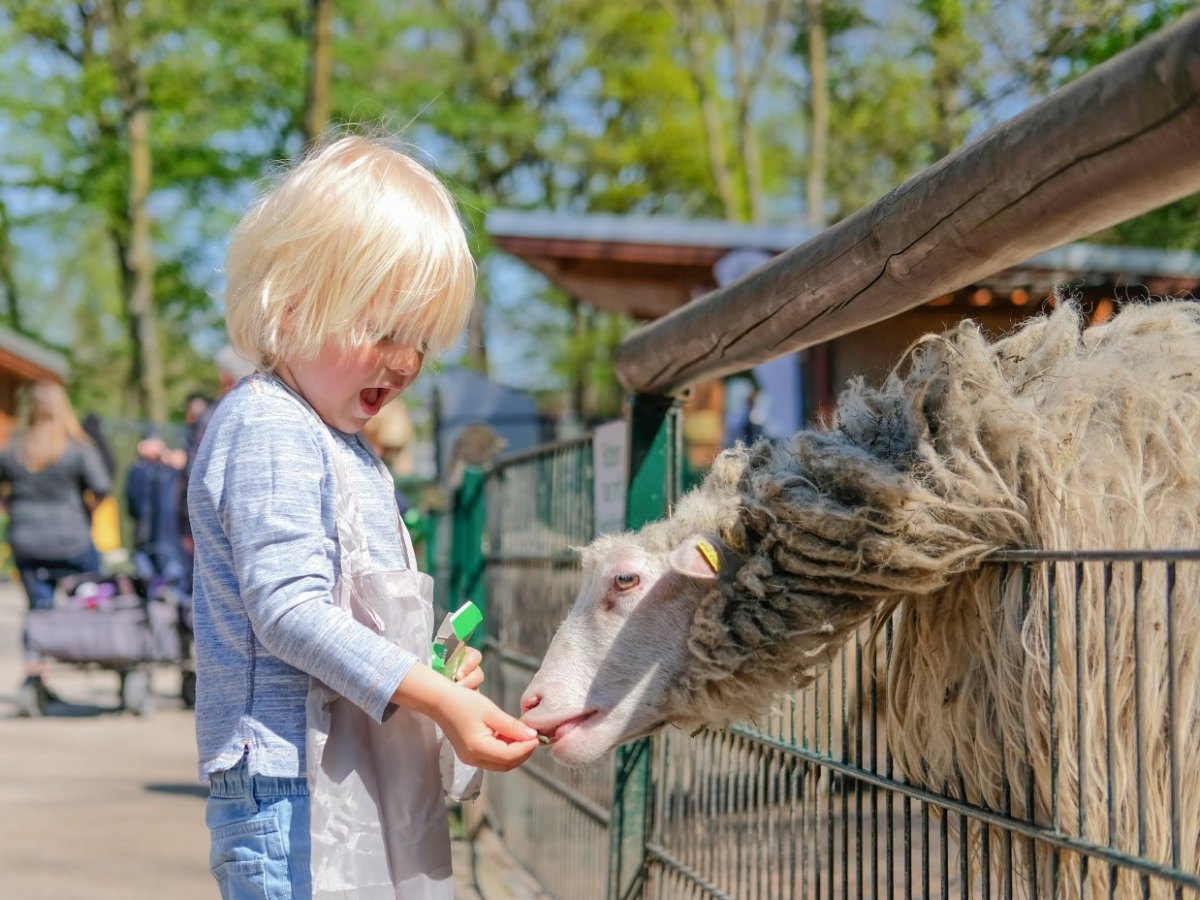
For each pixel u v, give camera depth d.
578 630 2.70
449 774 2.19
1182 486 2.31
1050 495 2.24
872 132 15.57
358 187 2.06
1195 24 1.52
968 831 2.32
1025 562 2.20
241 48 23.03
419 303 2.07
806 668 2.57
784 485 2.46
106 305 37.66
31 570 8.97
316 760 1.96
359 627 1.96
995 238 1.92
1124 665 2.18
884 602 2.48
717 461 2.67
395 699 1.94
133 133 24.53
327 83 17.84
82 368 37.16
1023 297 5.78
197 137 24.30
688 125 30.36
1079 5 7.07
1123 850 2.14
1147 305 2.61
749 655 2.54
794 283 2.46
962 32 8.30
